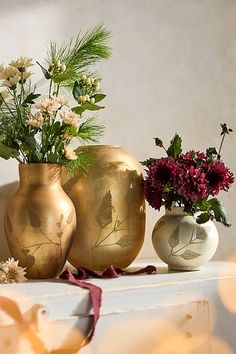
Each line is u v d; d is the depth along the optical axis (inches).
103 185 71.2
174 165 71.2
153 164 72.9
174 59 93.5
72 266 78.5
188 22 95.1
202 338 68.3
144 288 63.5
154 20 91.2
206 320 68.6
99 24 85.4
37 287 61.1
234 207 100.3
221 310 70.1
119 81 87.5
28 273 66.4
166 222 73.6
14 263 63.9
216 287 69.4
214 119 98.4
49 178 66.8
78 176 72.1
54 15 81.1
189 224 72.5
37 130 67.1
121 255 72.6
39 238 65.4
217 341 69.9
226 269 75.9
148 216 89.8
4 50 77.0
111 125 86.8
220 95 99.1
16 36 78.0
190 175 70.0
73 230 67.9
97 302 59.4
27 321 55.8
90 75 78.9
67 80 74.9
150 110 90.8
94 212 71.2
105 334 61.1
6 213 66.9
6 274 63.7
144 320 63.7
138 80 89.5
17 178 77.9
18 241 65.7
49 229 65.6
